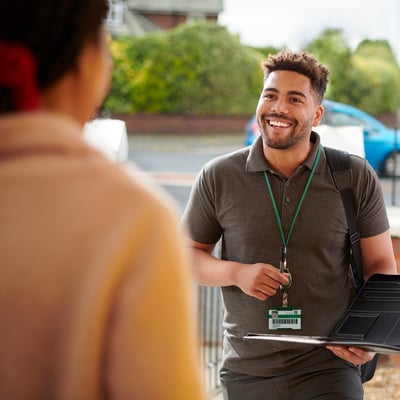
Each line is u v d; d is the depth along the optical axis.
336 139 5.36
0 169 1.21
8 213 1.19
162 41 38.94
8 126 1.22
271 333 3.85
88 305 1.16
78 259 1.17
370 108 37.94
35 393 1.18
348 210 3.90
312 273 3.85
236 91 38.94
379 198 3.99
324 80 3.96
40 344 1.17
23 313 1.17
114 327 1.17
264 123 3.88
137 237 1.19
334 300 3.88
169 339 1.19
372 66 38.19
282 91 3.85
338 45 38.84
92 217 1.19
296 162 3.90
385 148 19.64
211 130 38.88
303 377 3.82
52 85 1.31
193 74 38.88
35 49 1.28
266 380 3.87
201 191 4.05
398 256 7.04
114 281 1.17
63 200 1.19
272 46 40.53
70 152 1.24
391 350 3.26
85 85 1.35
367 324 3.62
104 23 1.37
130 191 1.21
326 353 3.82
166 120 38.81
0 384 1.18
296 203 3.88
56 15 1.28
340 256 3.92
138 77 38.66
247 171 3.93
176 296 1.21
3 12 1.26
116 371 1.17
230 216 3.96
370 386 7.01
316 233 3.86
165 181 21.44
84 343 1.16
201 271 3.96
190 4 41.88
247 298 3.90
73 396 1.17
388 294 3.72
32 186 1.20
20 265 1.17
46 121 1.24
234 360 3.94
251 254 3.91
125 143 4.61
